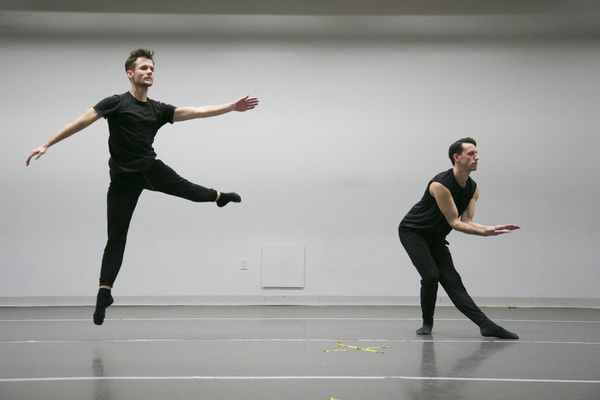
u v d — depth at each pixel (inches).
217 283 246.2
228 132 248.7
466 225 155.5
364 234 247.8
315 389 104.9
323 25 250.2
